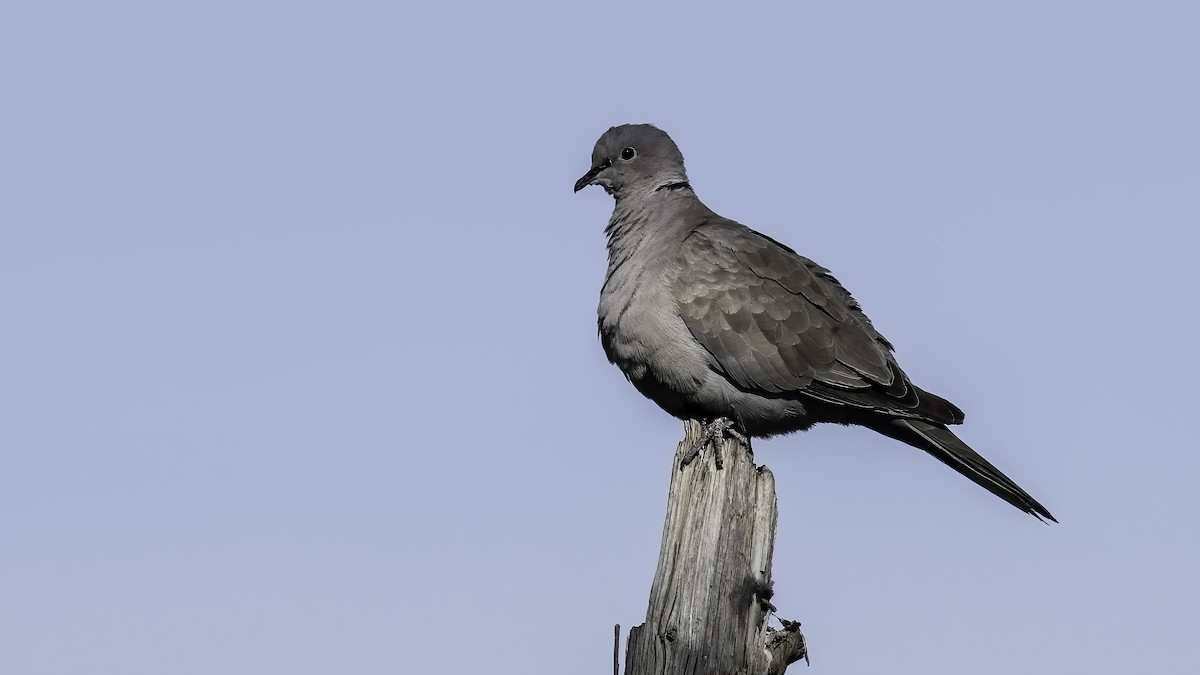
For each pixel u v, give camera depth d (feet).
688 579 29.53
